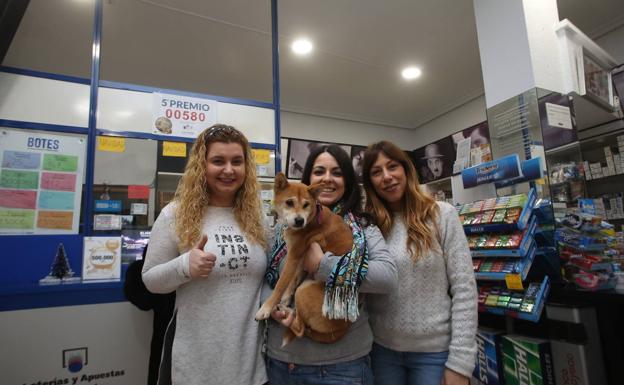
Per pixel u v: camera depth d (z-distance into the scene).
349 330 1.13
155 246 1.14
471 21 3.21
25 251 1.65
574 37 2.31
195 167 1.23
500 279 1.69
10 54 3.25
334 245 1.18
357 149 5.43
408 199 1.45
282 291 1.13
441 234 1.34
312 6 2.96
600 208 2.46
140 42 3.27
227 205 1.31
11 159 1.73
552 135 2.02
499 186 2.08
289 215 1.19
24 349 1.45
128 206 2.14
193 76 3.94
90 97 1.92
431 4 2.98
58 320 1.52
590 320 1.57
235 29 3.18
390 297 1.32
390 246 1.40
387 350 1.35
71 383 1.51
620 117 2.98
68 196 1.82
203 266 0.99
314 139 5.16
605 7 3.07
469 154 2.76
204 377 1.03
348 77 4.19
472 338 1.20
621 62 3.27
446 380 1.18
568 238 1.82
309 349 1.09
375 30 3.31
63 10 2.77
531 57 2.10
